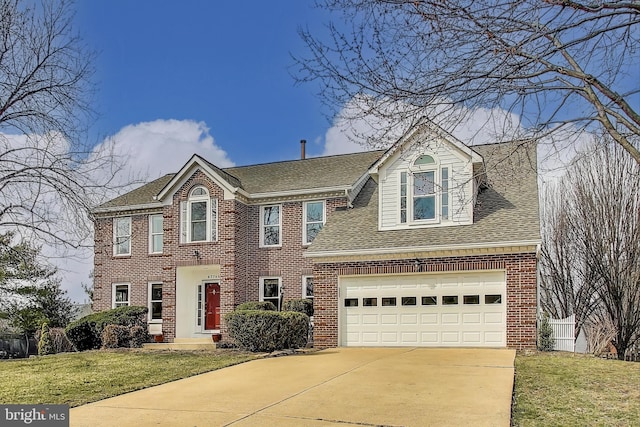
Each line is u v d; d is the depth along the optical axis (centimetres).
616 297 2294
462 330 1823
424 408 939
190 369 1434
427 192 2000
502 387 1094
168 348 2128
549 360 1448
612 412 921
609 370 1289
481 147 2003
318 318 1998
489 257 1798
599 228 2430
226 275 2341
